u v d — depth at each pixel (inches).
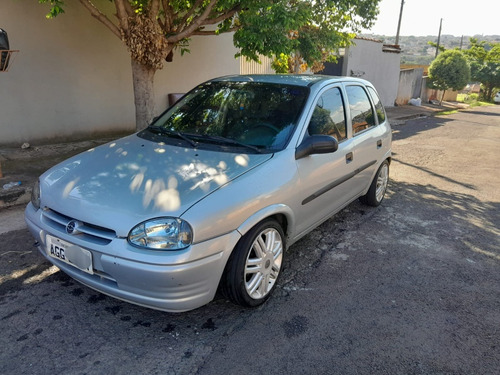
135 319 110.7
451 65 1021.8
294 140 129.3
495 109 1101.7
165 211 96.7
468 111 962.7
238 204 104.3
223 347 101.4
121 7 203.2
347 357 99.9
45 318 109.7
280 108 139.6
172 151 126.3
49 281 127.3
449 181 273.9
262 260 115.1
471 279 140.7
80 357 96.1
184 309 99.6
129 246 94.5
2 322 107.3
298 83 150.1
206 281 99.4
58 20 282.5
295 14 221.6
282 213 121.1
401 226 185.8
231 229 102.3
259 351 100.5
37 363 93.7
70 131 307.0
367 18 323.9
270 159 120.3
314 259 150.1
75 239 101.4
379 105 201.9
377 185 204.2
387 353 102.0
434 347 105.1
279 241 123.1
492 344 107.3
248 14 213.3
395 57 818.2
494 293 132.3
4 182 203.6
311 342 104.7
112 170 115.6
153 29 208.4
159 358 96.7
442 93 1079.6
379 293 129.0
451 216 202.5
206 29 381.1
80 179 113.5
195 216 96.1
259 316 114.4
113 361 95.3
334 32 330.6
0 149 272.2
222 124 140.0
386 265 147.8
